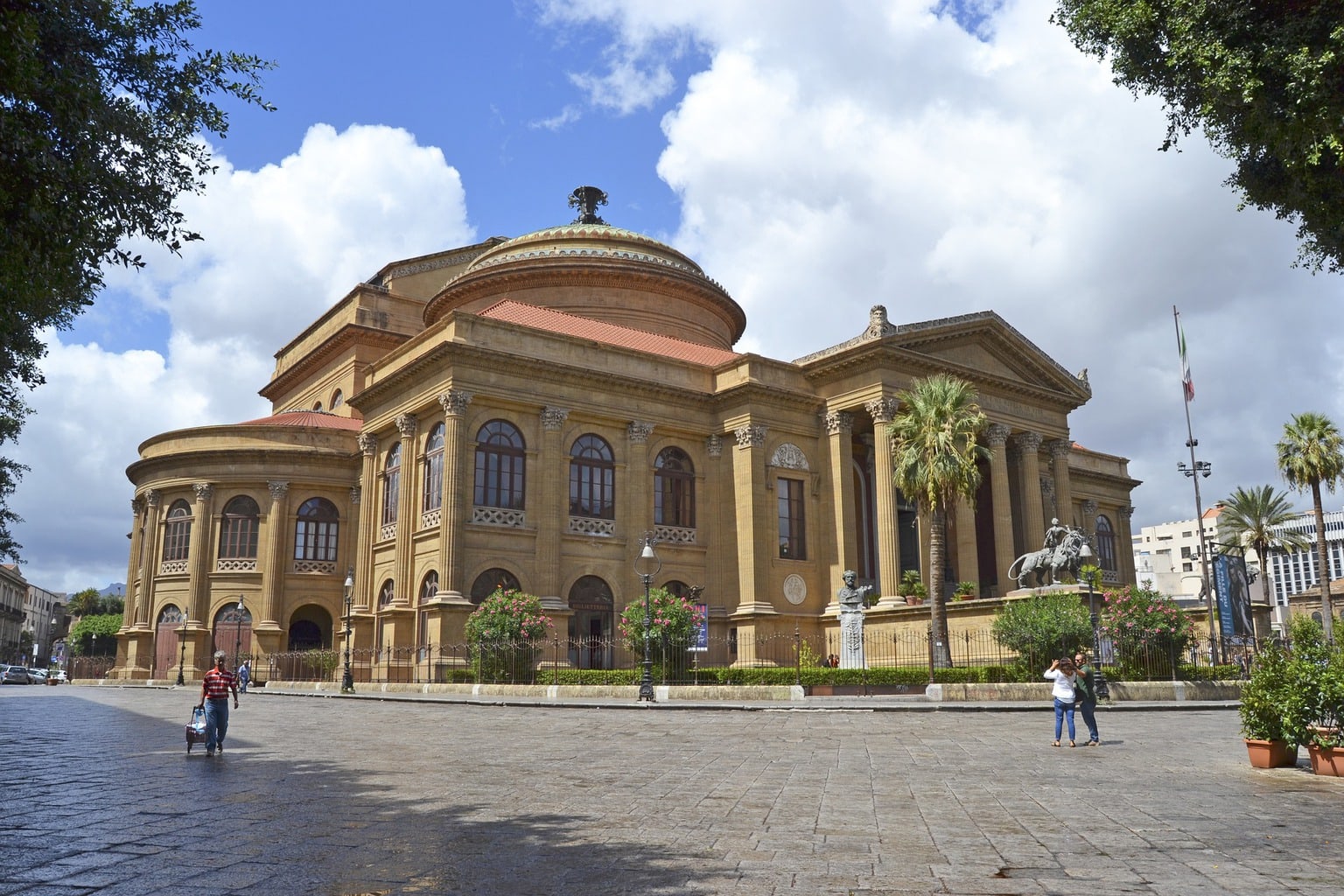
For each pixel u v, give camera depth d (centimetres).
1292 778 1374
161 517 5372
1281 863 837
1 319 1093
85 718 2717
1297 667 1465
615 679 3484
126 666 5312
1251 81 1303
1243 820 1041
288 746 1833
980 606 3912
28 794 1218
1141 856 864
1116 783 1320
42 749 1811
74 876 778
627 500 4475
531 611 3678
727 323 6072
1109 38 1525
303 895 725
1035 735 2036
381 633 4356
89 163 1073
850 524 4681
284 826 999
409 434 4306
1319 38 1273
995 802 1157
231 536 5156
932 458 3738
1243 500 6744
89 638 10456
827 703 2953
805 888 750
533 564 4153
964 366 4778
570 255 5484
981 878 784
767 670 3469
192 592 5075
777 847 900
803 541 4719
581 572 4278
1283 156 1373
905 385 4609
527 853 873
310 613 5297
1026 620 3291
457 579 3894
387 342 5809
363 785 1302
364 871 803
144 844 904
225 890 737
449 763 1555
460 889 746
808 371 4844
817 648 4588
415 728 2236
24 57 911
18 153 966
